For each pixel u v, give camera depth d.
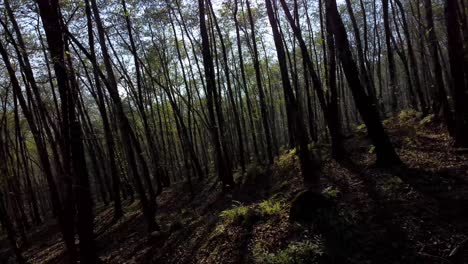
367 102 10.20
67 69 8.46
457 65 9.93
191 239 10.41
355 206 8.04
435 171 8.81
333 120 14.23
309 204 8.09
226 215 10.69
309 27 23.75
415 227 6.58
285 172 15.73
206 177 24.55
